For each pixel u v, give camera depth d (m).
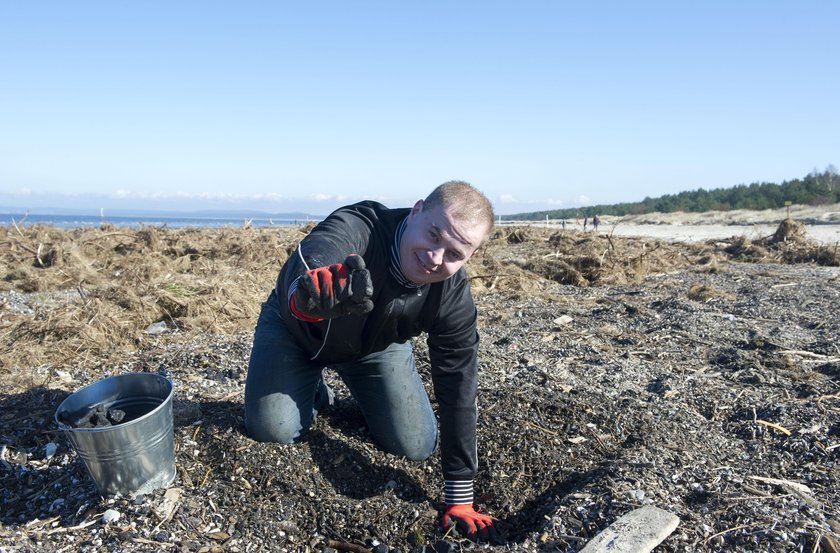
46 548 2.31
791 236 14.40
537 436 3.23
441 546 2.45
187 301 5.95
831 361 4.79
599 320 6.41
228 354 4.71
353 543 2.49
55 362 4.56
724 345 5.32
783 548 2.24
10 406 3.65
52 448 3.09
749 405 3.86
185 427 3.15
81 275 8.55
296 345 2.98
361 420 3.47
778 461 3.10
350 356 2.85
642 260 10.45
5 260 9.25
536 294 8.02
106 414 2.54
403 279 2.39
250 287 7.12
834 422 3.47
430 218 2.19
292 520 2.59
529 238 14.70
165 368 4.39
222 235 12.67
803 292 8.16
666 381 4.32
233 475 2.78
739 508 2.51
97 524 2.44
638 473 2.80
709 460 3.06
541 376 4.31
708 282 9.36
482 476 2.99
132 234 11.73
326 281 1.81
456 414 2.61
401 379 3.03
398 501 2.74
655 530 2.31
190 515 2.52
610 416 3.50
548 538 2.43
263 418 2.93
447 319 2.54
